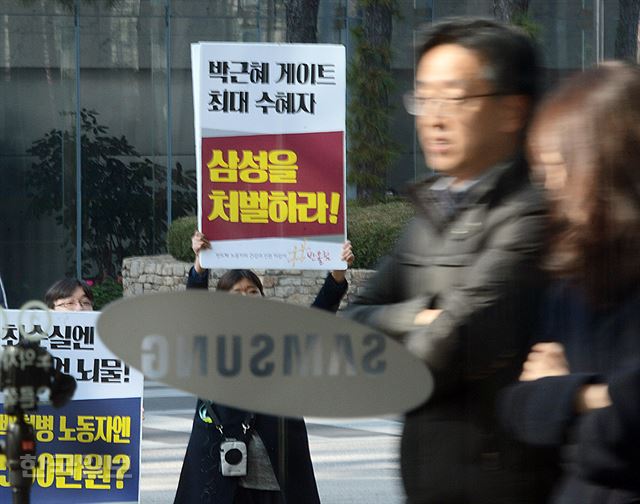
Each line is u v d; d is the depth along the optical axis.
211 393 4.45
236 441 9.83
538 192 4.80
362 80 32.38
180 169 45.50
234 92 9.02
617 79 4.51
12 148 45.16
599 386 4.48
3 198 45.03
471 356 4.74
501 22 5.19
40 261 45.28
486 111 4.98
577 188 4.48
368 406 4.63
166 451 19.72
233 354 4.47
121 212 45.41
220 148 9.05
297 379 4.51
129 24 45.19
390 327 4.82
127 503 10.03
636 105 4.47
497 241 4.77
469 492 4.76
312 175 9.05
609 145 4.44
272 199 9.05
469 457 4.76
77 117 45.19
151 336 4.45
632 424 4.29
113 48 45.22
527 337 4.74
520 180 4.89
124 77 45.31
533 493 4.76
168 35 45.09
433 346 4.71
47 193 45.12
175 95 45.31
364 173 30.80
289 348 4.52
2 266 45.12
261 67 9.06
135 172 45.41
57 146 45.22
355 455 15.19
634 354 4.42
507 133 5.00
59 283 12.11
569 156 4.50
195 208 45.56
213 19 44.84
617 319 4.49
